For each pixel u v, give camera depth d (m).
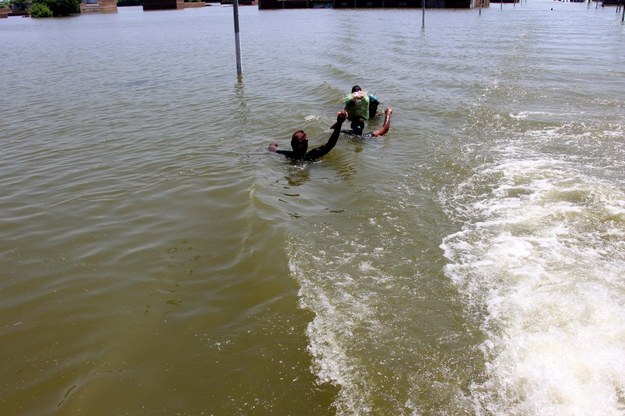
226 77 17.53
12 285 4.84
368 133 9.62
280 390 3.46
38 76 19.78
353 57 21.30
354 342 3.90
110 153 9.16
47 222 6.22
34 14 79.50
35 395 3.49
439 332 3.98
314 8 85.56
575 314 4.04
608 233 5.42
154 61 22.92
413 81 15.30
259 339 3.97
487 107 11.45
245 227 5.83
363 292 4.52
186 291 4.64
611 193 6.39
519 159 7.91
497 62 18.69
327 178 7.46
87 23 60.91
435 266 4.91
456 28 36.06
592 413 3.13
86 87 16.75
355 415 3.25
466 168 7.59
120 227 6.00
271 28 41.91
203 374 3.63
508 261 4.91
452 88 14.02
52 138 10.46
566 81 14.55
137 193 7.05
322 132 9.97
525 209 6.07
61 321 4.28
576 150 8.28
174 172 7.89
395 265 4.95
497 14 55.28
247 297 4.52
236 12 16.89
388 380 3.53
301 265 4.96
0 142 10.32
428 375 3.55
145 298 4.56
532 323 3.99
